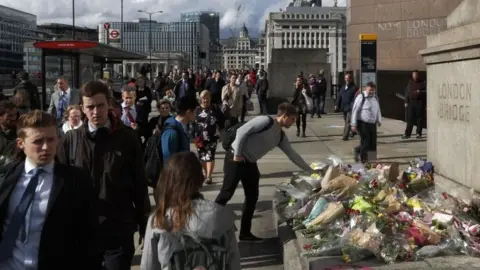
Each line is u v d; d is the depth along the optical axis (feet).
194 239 10.48
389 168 24.32
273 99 93.09
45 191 10.94
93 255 11.75
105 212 14.03
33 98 45.06
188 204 10.57
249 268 20.29
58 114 37.93
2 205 10.82
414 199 21.54
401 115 70.69
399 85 70.13
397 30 71.31
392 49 71.92
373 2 73.77
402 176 24.56
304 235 19.45
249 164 22.44
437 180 25.54
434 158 27.27
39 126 10.88
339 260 16.90
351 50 77.25
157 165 19.65
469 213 20.18
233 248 10.96
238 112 58.54
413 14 69.31
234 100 58.34
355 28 75.87
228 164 22.41
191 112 20.03
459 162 23.91
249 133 21.94
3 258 10.80
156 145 19.76
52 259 10.87
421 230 18.02
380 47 73.15
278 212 23.67
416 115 54.03
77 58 69.21
